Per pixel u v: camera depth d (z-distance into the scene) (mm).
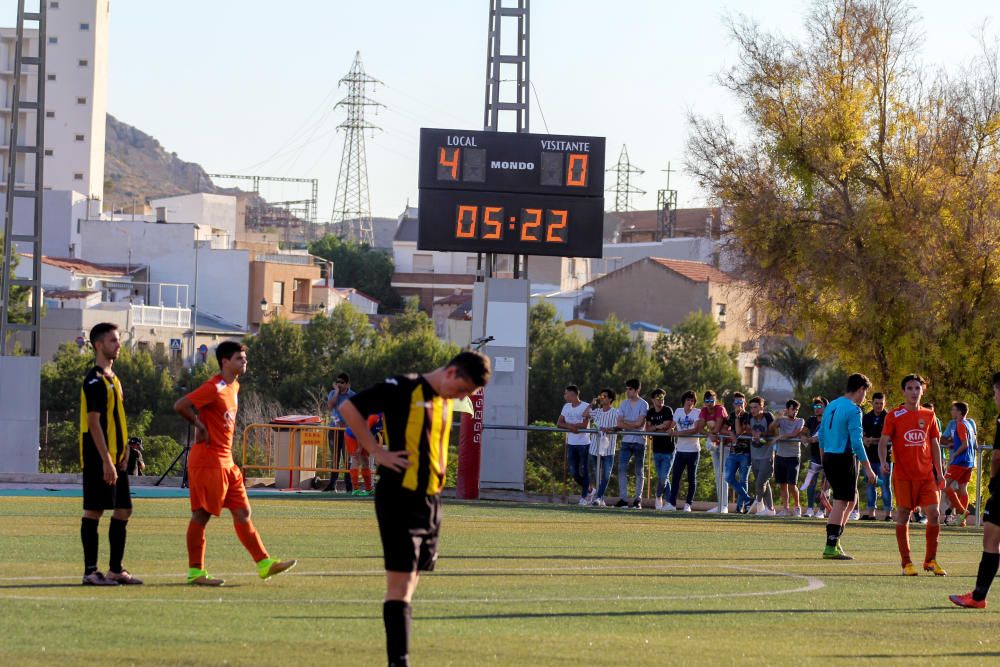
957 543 40312
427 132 58750
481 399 54875
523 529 38750
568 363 153250
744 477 52281
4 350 61406
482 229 58719
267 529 35750
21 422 61188
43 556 27312
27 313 175500
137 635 17000
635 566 29094
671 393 156500
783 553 34031
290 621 18578
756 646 18062
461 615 20000
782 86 77938
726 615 21281
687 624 20016
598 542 35219
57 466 116750
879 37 77125
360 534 34656
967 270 73562
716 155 78750
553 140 59125
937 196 74312
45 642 16297
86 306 189500
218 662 15188
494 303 58469
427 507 14977
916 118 77500
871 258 74375
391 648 14570
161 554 28328
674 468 52469
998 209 73562
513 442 57594
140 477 60188
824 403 52062
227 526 36469
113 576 22484
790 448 52156
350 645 16625
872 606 23359
